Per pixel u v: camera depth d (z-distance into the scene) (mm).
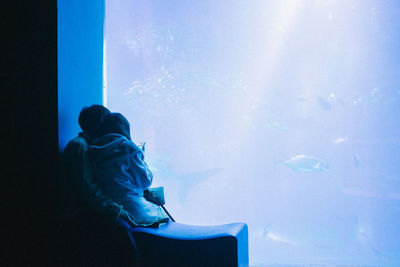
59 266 1963
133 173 2094
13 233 2217
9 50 2205
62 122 2217
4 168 2221
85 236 1821
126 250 1779
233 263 1802
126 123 2229
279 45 10328
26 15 2189
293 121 11836
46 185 2182
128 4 6359
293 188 11773
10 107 2211
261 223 11805
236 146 11633
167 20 7809
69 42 2305
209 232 1995
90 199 1871
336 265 3988
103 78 2889
